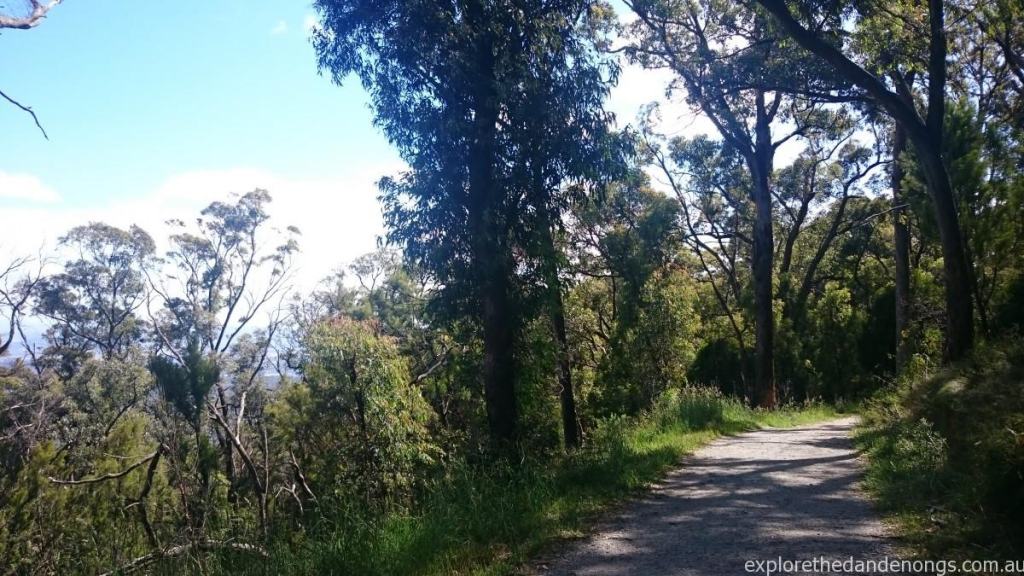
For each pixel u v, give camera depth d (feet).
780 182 123.75
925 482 26.91
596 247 90.89
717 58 65.26
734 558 20.49
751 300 112.57
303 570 22.98
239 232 135.95
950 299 46.34
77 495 54.39
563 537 23.91
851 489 29.96
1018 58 58.18
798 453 41.88
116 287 136.36
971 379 32.04
